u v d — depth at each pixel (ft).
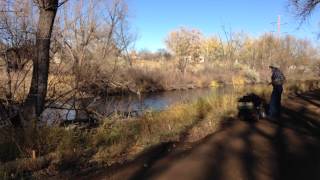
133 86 101.04
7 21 40.04
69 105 48.70
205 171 24.11
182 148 30.19
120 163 26.66
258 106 44.75
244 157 27.76
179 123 41.65
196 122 42.29
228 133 35.94
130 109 55.98
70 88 49.29
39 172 25.03
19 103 40.27
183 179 22.56
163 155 28.07
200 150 29.12
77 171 25.12
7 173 24.23
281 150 30.19
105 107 52.01
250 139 33.65
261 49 186.60
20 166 25.53
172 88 144.97
